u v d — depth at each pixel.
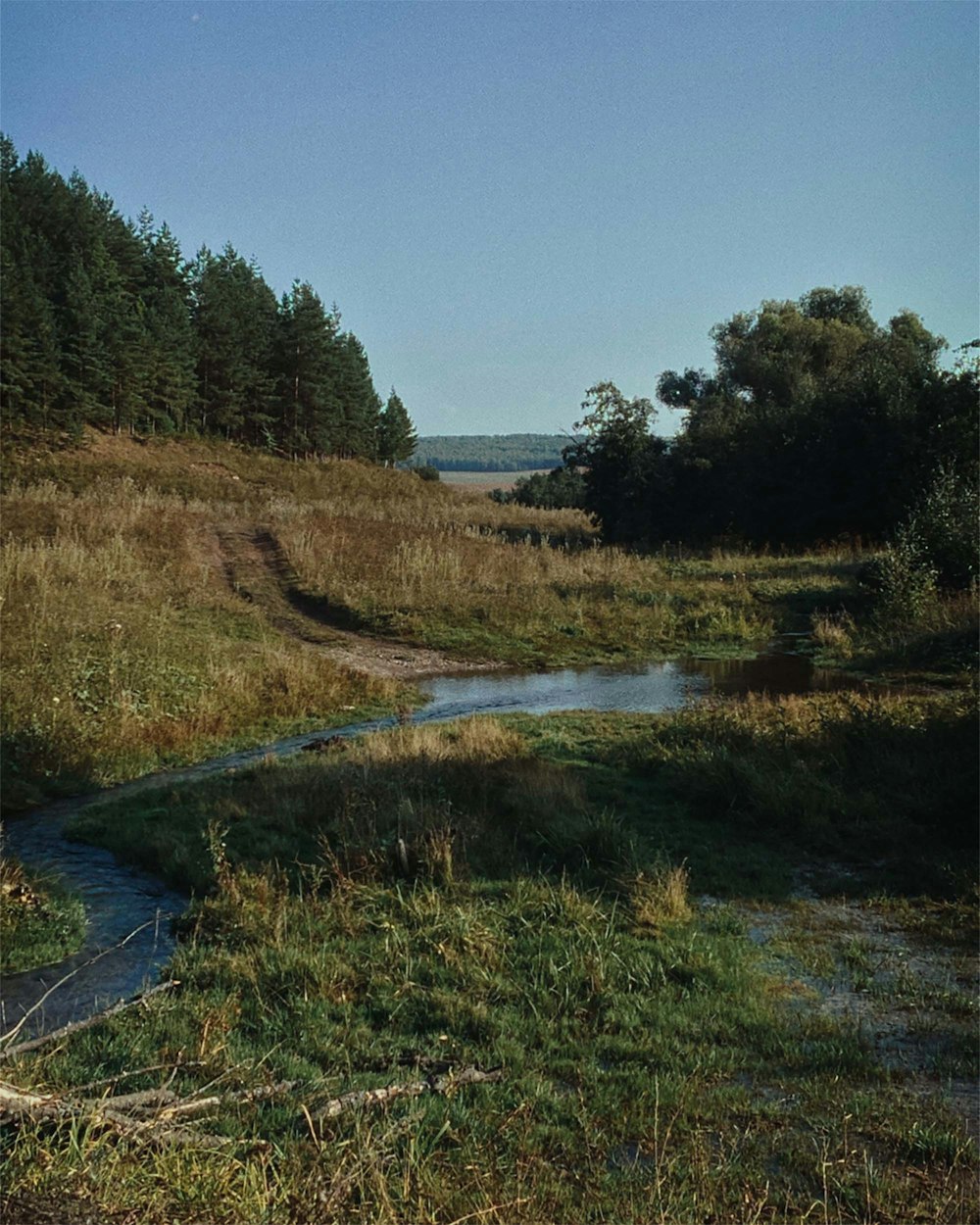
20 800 10.82
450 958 6.68
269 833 9.20
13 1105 4.07
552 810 9.64
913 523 25.75
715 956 6.88
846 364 57.22
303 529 31.27
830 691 18.31
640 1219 4.15
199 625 20.44
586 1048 5.70
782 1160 4.70
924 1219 4.26
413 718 16.11
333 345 76.38
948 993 6.46
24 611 17.11
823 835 9.47
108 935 7.34
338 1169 4.09
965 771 10.40
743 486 40.34
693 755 11.64
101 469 49.59
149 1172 3.88
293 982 6.37
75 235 64.25
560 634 23.64
